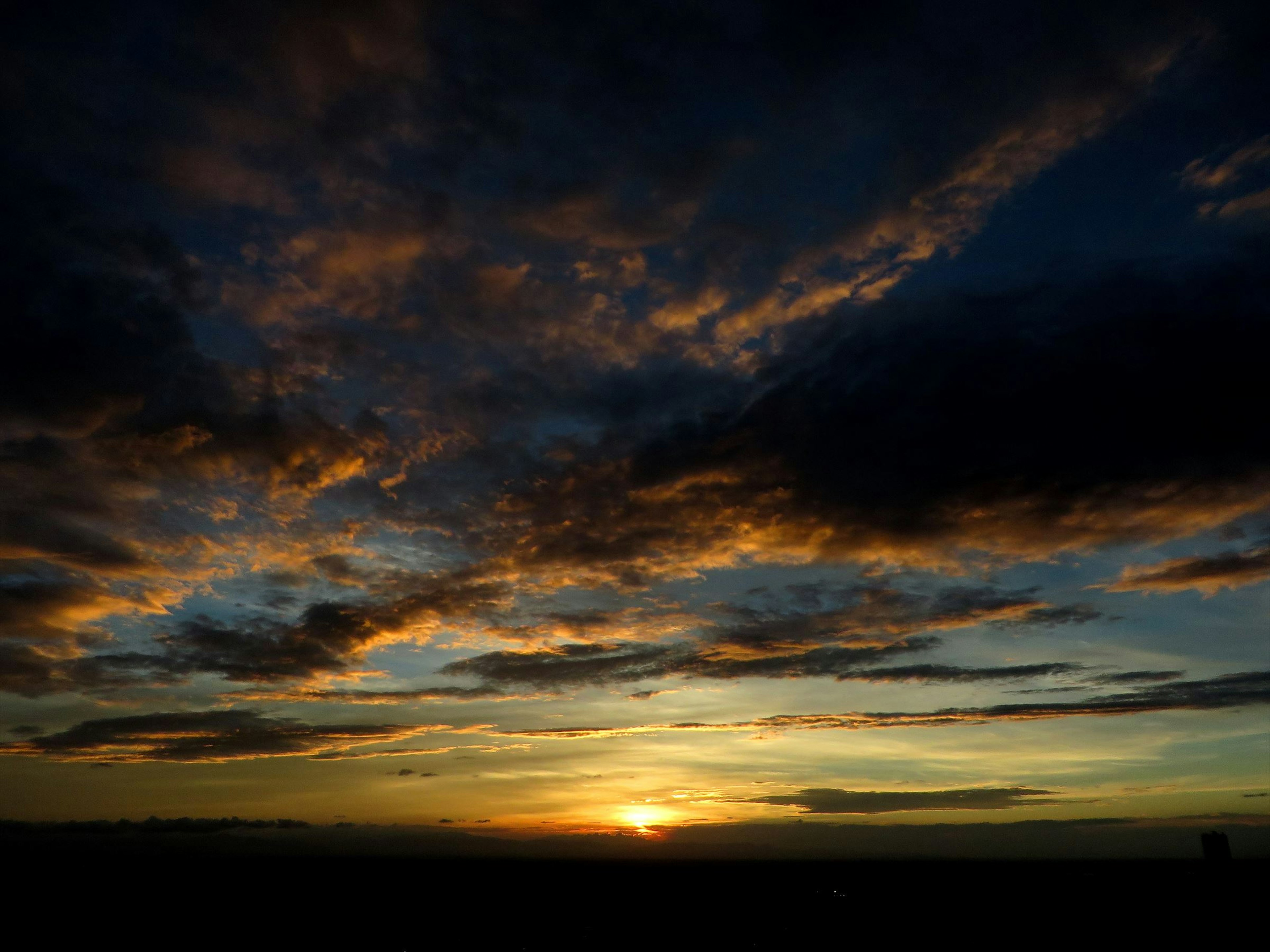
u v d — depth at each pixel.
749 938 91.31
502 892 180.62
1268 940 82.88
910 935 92.56
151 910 130.00
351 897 161.75
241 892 178.12
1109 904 126.69
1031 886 185.25
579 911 127.75
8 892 171.25
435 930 101.81
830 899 150.62
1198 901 129.50
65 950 88.62
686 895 169.25
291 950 85.19
